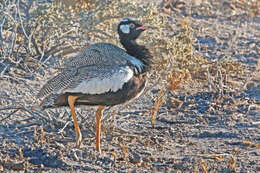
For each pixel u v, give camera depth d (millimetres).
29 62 14711
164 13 21250
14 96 12812
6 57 14516
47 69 14328
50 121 11234
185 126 11891
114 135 11070
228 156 10234
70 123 11289
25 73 14203
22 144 10406
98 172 9312
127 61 9711
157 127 11750
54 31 15141
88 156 9961
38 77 13836
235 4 23547
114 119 11484
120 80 9477
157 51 14562
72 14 15250
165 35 18125
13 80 13648
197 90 14203
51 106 10008
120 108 12047
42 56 14164
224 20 21625
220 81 14000
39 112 11344
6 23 15727
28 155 9930
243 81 15016
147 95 13445
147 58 10109
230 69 15516
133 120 12070
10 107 11281
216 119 12359
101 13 15180
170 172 9414
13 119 11633
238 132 11562
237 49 18000
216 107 13094
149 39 15031
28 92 12781
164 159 10008
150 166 9648
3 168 9414
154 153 10289
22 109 11445
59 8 15375
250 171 9516
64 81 9648
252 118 12430
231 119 12320
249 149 10641
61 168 9453
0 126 11219
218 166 9688
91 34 15578
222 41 18781
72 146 10398
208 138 11266
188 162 9852
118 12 15164
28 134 10898
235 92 14023
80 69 9602
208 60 16500
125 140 10922
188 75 14750
